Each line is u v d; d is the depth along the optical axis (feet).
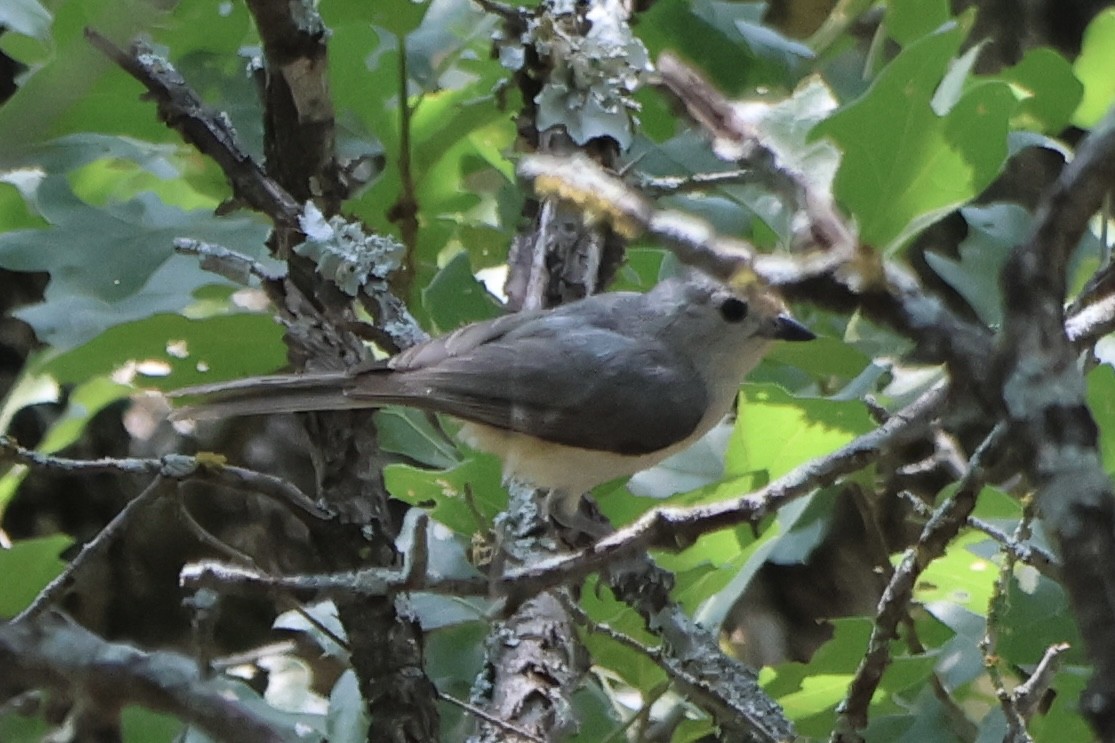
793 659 29.73
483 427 21.39
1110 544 10.41
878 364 21.16
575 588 20.44
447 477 20.42
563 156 19.97
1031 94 24.02
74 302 20.95
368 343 24.66
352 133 23.21
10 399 22.44
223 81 22.82
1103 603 10.28
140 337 20.93
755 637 30.01
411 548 14.76
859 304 12.64
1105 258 20.25
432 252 24.59
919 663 20.04
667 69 20.08
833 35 26.99
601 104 21.62
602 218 15.17
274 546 29.84
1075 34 30.45
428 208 24.35
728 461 20.68
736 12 26.45
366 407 19.58
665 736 21.20
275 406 19.30
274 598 16.90
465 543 22.08
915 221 16.35
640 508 23.41
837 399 19.74
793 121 19.90
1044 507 10.77
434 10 24.09
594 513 23.30
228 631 29.01
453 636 22.35
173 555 29.50
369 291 20.08
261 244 21.93
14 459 17.48
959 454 20.66
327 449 19.51
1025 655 20.33
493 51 23.53
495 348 21.33
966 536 21.09
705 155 23.48
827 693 20.84
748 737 18.71
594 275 23.50
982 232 22.41
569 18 22.74
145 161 22.59
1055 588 20.30
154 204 22.50
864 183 16.22
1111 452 18.51
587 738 21.21
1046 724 18.40
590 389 21.39
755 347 23.09
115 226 21.52
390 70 22.41
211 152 18.88
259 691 25.21
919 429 16.39
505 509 20.97
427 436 23.99
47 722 18.85
